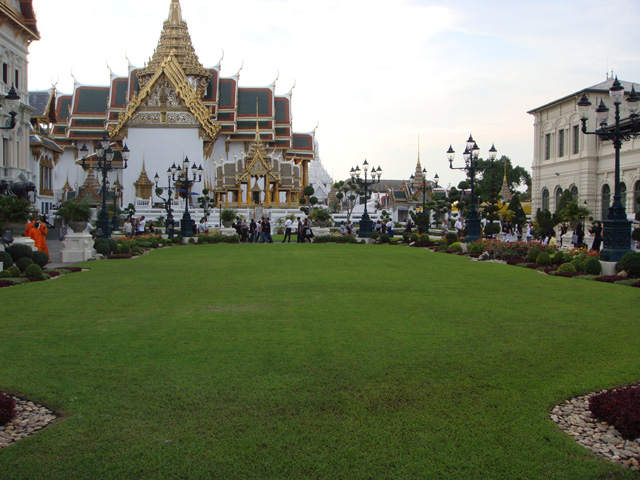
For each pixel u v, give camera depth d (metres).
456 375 7.74
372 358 8.53
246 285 16.56
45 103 71.00
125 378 7.62
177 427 6.10
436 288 15.86
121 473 5.19
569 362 8.34
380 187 128.25
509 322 11.09
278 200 77.19
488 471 5.22
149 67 90.56
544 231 44.47
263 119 95.81
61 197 79.06
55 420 6.32
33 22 49.25
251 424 6.17
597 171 59.31
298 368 8.05
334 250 33.50
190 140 85.25
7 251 20.34
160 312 12.23
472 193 31.75
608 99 59.66
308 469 5.27
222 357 8.60
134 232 47.59
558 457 5.45
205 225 55.28
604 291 15.23
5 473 5.17
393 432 6.00
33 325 10.89
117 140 85.38
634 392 6.39
